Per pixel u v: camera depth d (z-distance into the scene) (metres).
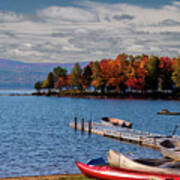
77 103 151.50
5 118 85.44
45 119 82.75
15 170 30.47
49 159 35.34
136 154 37.84
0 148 41.50
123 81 170.88
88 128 56.19
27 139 49.00
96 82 180.00
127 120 78.19
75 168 31.44
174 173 20.12
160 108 112.50
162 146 29.94
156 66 163.75
